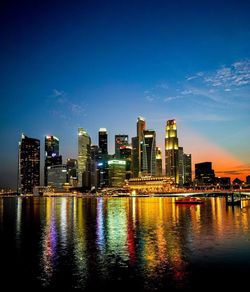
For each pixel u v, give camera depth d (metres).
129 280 60.50
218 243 92.69
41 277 62.72
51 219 171.25
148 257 76.94
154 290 55.78
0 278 62.28
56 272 65.75
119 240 99.44
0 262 73.56
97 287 57.34
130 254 80.06
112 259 75.31
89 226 136.00
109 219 166.62
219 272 64.69
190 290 55.56
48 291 55.91
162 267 68.31
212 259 74.38
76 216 189.25
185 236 105.62
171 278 61.41
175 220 156.75
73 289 56.62
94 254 80.56
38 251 84.56
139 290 55.81
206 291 55.16
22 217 186.50
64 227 133.50
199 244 91.44
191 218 165.38
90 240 99.94
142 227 130.50
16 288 57.31
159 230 120.88
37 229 127.50
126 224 141.88
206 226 130.75
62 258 76.75
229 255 78.00
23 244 94.38
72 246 90.62
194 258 75.38
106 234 112.00
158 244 92.19
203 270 65.94
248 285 57.62
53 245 92.44
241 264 70.12
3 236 109.19
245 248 85.56
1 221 161.88
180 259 74.62
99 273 64.75
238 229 120.69
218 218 163.12
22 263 72.56
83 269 67.56
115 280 60.62
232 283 58.62
